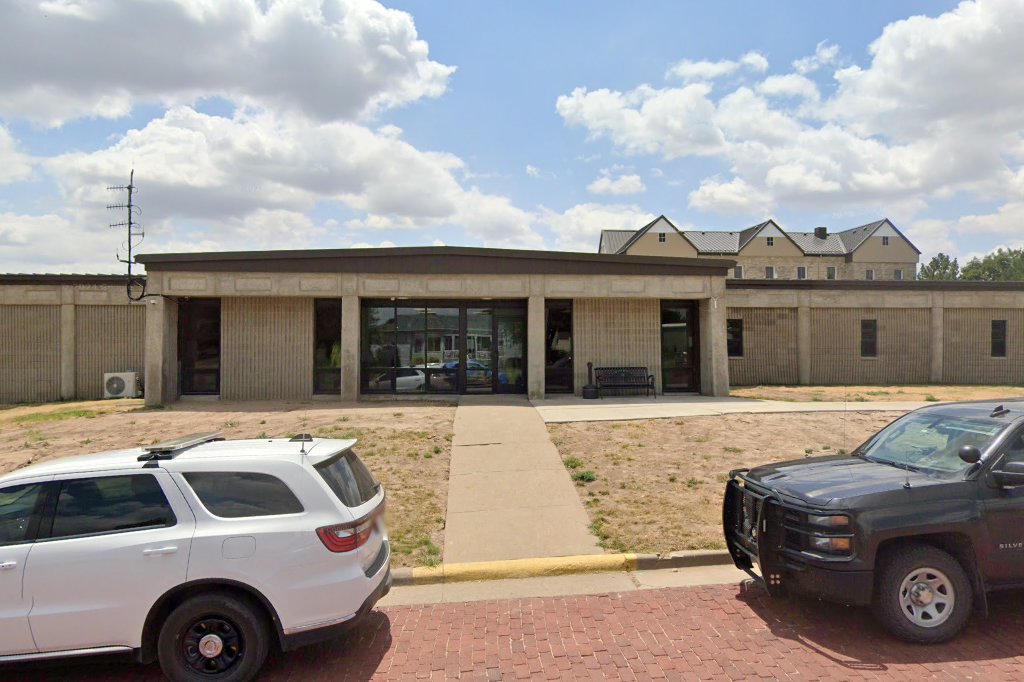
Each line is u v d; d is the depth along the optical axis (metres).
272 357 17.12
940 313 23.59
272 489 4.40
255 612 4.18
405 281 16.75
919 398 17.72
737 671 4.32
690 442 10.96
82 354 20.34
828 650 4.60
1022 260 96.94
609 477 9.19
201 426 12.80
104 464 4.47
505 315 17.78
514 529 7.39
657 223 61.91
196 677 4.11
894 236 65.88
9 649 4.02
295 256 16.56
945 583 4.69
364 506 4.73
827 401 16.62
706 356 17.80
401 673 4.42
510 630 5.12
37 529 4.22
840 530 4.72
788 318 23.42
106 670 4.54
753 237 64.12
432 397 17.11
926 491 4.84
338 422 12.76
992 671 4.23
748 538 5.54
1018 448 5.07
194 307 17.33
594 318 17.83
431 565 6.45
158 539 4.16
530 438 11.24
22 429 13.05
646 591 5.92
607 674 4.33
